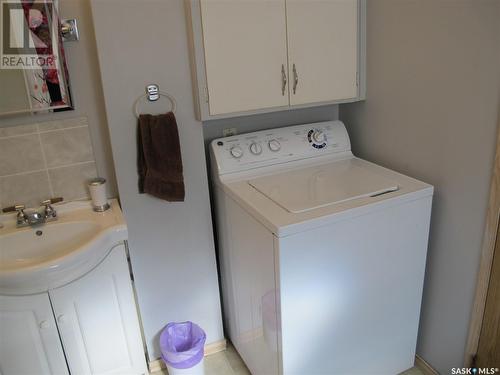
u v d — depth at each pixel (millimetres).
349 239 1437
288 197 1529
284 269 1357
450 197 1537
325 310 1487
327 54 1747
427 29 1501
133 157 1630
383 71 1755
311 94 1769
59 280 1455
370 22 1769
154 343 1918
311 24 1680
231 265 1815
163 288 1850
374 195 1515
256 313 1632
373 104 1855
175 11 1529
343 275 1476
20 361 1549
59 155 1653
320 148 1926
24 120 1574
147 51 1536
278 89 1699
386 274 1575
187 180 1741
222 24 1538
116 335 1682
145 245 1760
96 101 1646
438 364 1772
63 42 1530
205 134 1899
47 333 1540
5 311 1463
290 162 1870
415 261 1627
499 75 1279
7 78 1490
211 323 2002
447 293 1647
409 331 1756
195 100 1638
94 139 1687
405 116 1681
